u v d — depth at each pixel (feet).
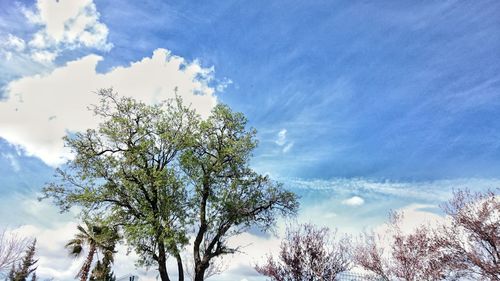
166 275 73.61
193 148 84.79
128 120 83.35
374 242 68.74
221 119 87.61
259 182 85.20
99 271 116.98
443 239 61.93
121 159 79.30
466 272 58.90
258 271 65.36
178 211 77.30
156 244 74.64
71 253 114.62
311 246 62.90
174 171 79.10
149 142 78.95
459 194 63.62
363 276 64.18
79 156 79.97
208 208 82.33
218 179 84.58
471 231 60.29
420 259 64.64
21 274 137.90
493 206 59.93
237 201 82.07
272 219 82.74
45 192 77.77
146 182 77.71
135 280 84.38
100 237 83.05
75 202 77.97
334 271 61.31
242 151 85.87
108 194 77.92
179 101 87.30
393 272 65.31
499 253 56.95
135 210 78.89
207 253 78.33
